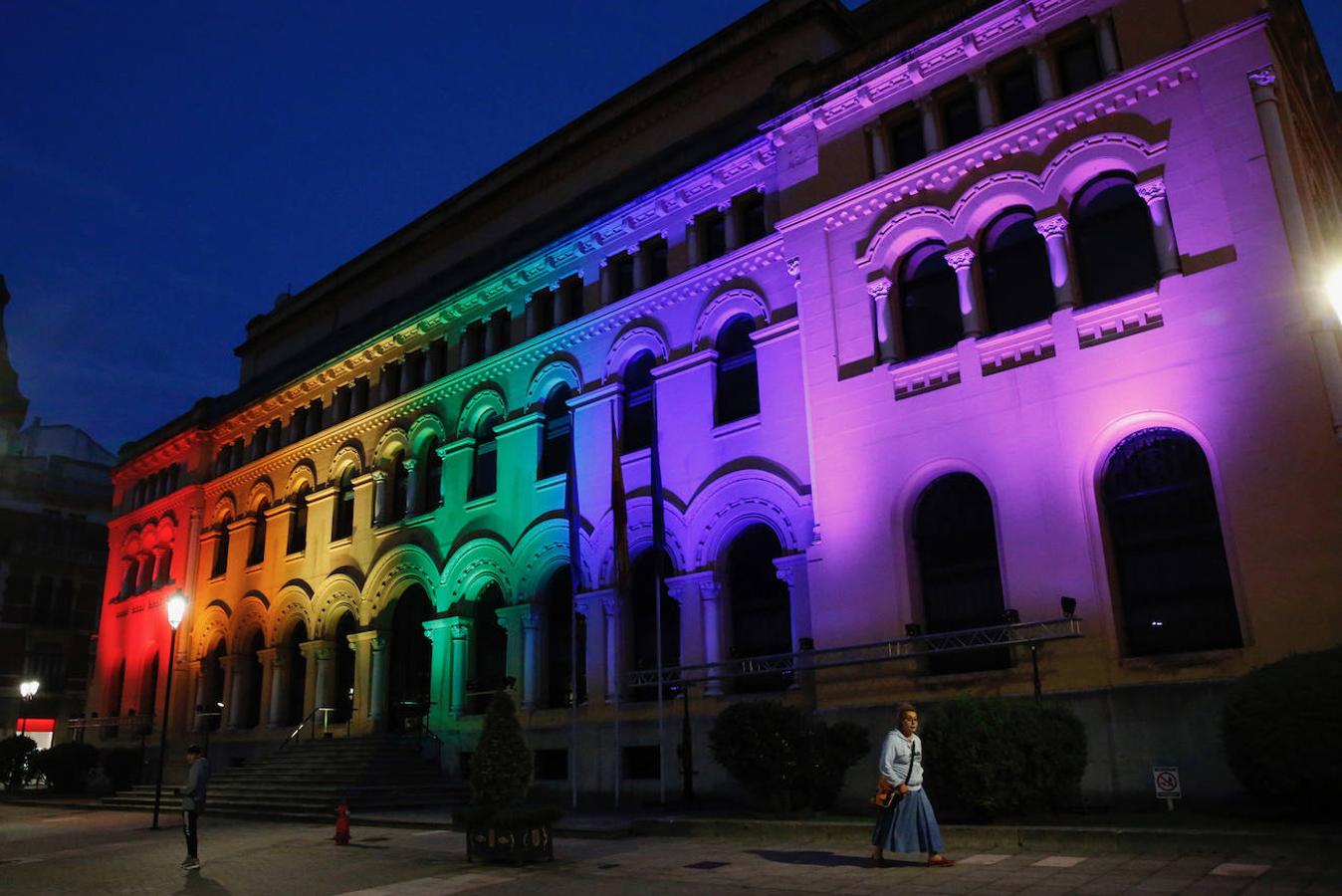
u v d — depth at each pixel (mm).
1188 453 15695
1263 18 15844
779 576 20578
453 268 31703
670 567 23359
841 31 26094
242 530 37844
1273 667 12188
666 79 28406
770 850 13719
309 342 41406
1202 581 15227
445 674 27422
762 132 22594
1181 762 14359
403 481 31578
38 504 60375
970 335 18234
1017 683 16359
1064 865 10945
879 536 18703
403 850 15953
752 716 16469
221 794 26562
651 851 14430
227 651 36812
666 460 23328
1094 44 17984
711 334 23344
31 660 57656
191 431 41719
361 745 27422
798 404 21141
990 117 18891
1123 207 17203
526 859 13672
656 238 25547
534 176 32312
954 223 18906
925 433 18469
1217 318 15445
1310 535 14008
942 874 10867
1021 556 16766
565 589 25625
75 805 30125
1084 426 16500
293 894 12125
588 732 23422
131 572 44625
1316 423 14258
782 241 22188
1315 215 16906
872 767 17594
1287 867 10000
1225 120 15961
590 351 26094
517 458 27219
